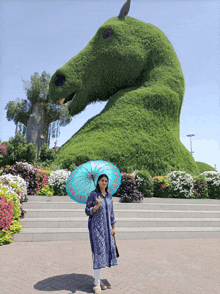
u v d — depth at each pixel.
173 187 10.88
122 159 13.81
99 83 18.66
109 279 3.88
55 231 6.34
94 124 15.83
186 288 3.61
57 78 18.70
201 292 3.48
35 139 17.52
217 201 10.93
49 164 14.26
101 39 18.75
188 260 4.97
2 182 7.48
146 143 14.62
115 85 18.78
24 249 5.39
